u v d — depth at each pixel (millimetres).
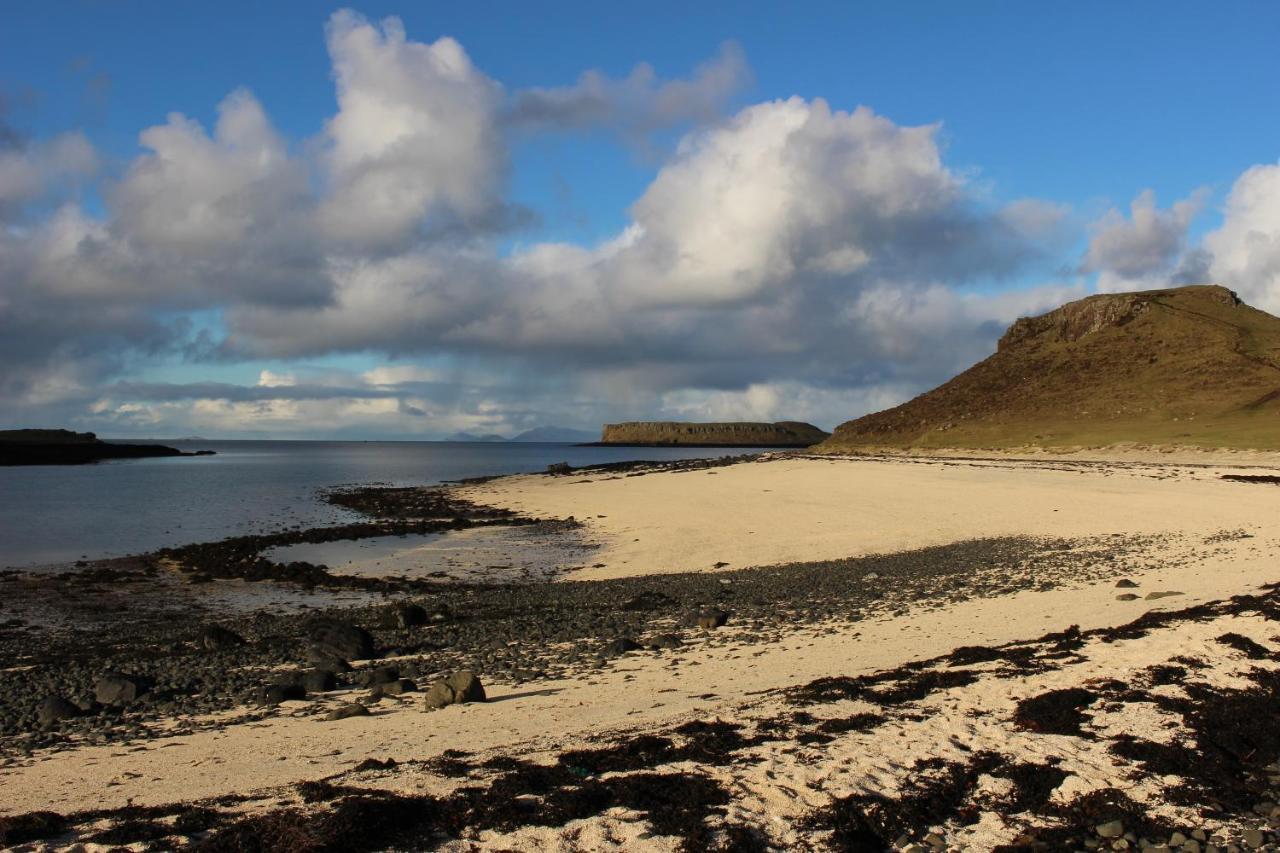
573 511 62938
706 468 98688
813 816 8602
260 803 9391
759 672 17141
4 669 22562
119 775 12195
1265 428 88625
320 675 18969
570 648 21531
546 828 8352
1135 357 130875
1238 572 26516
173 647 24344
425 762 11023
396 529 54312
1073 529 42906
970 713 12070
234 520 63125
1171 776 9703
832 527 48500
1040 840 8258
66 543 49781
